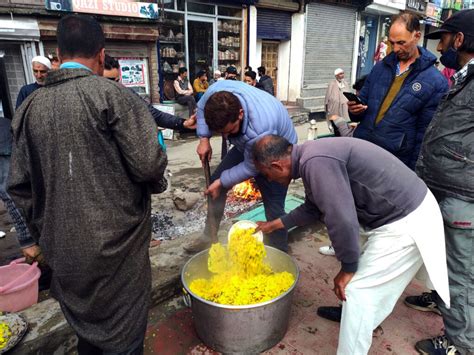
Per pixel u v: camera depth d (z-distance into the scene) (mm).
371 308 1903
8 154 2971
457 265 2021
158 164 1522
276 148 1795
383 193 1776
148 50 8055
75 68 1486
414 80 2604
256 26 10656
